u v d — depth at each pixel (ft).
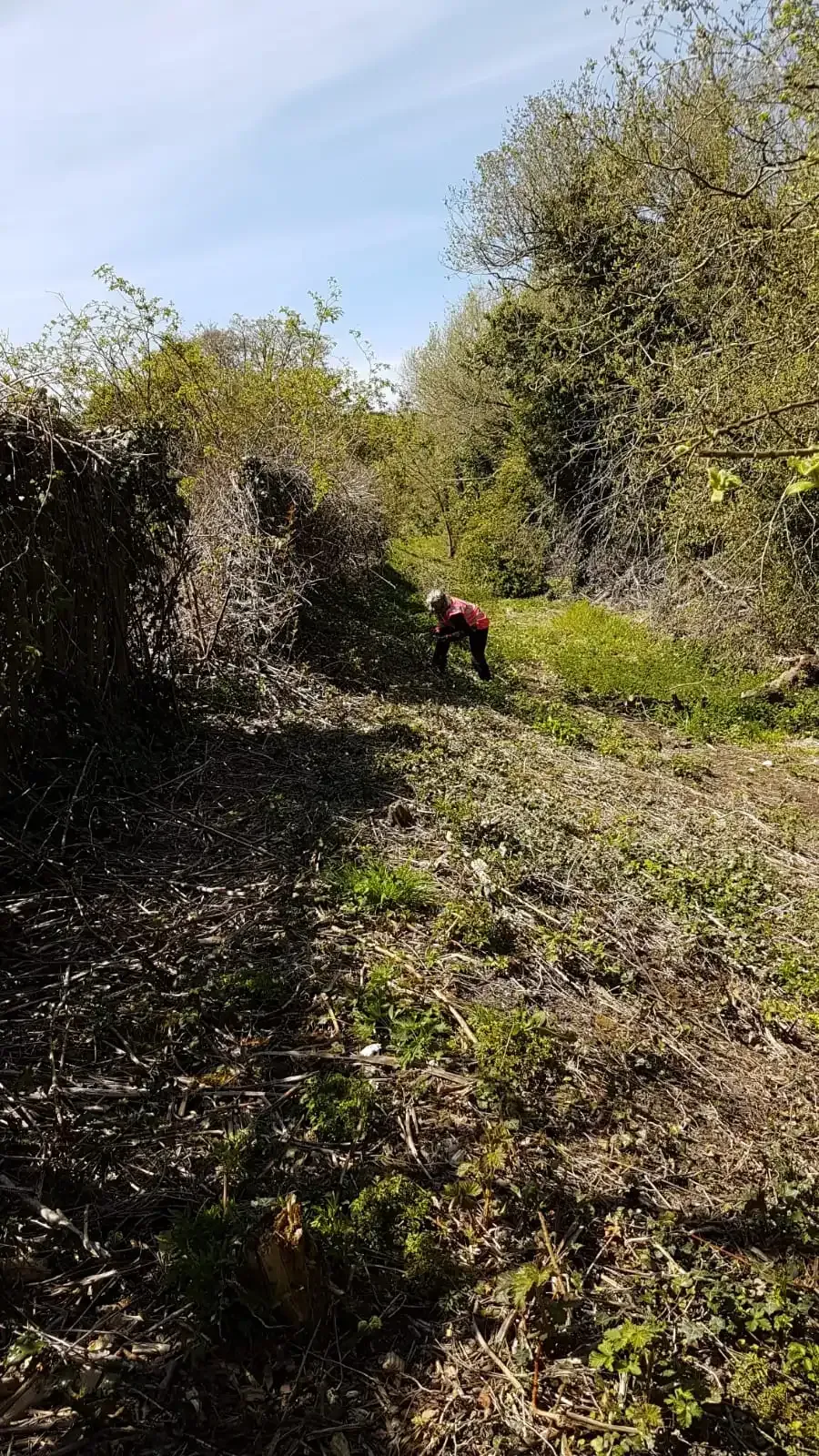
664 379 35.37
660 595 44.78
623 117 39.17
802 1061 11.71
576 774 23.08
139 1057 9.57
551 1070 10.32
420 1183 8.41
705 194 28.78
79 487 14.84
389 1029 10.47
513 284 59.62
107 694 16.66
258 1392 6.38
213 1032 10.14
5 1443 5.83
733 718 31.58
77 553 14.76
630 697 33.30
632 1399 6.50
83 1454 5.84
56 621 14.33
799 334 26.78
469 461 76.74
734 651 37.40
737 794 23.72
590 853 16.99
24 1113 8.54
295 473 31.76
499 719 27.68
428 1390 6.54
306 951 11.85
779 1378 6.92
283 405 34.58
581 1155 9.25
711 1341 7.18
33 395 14.06
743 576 35.04
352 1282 7.26
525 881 14.99
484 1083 9.65
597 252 49.62
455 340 81.30
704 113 29.96
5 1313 6.66
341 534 36.14
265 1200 7.58
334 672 28.19
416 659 33.96
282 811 16.21
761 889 16.62
